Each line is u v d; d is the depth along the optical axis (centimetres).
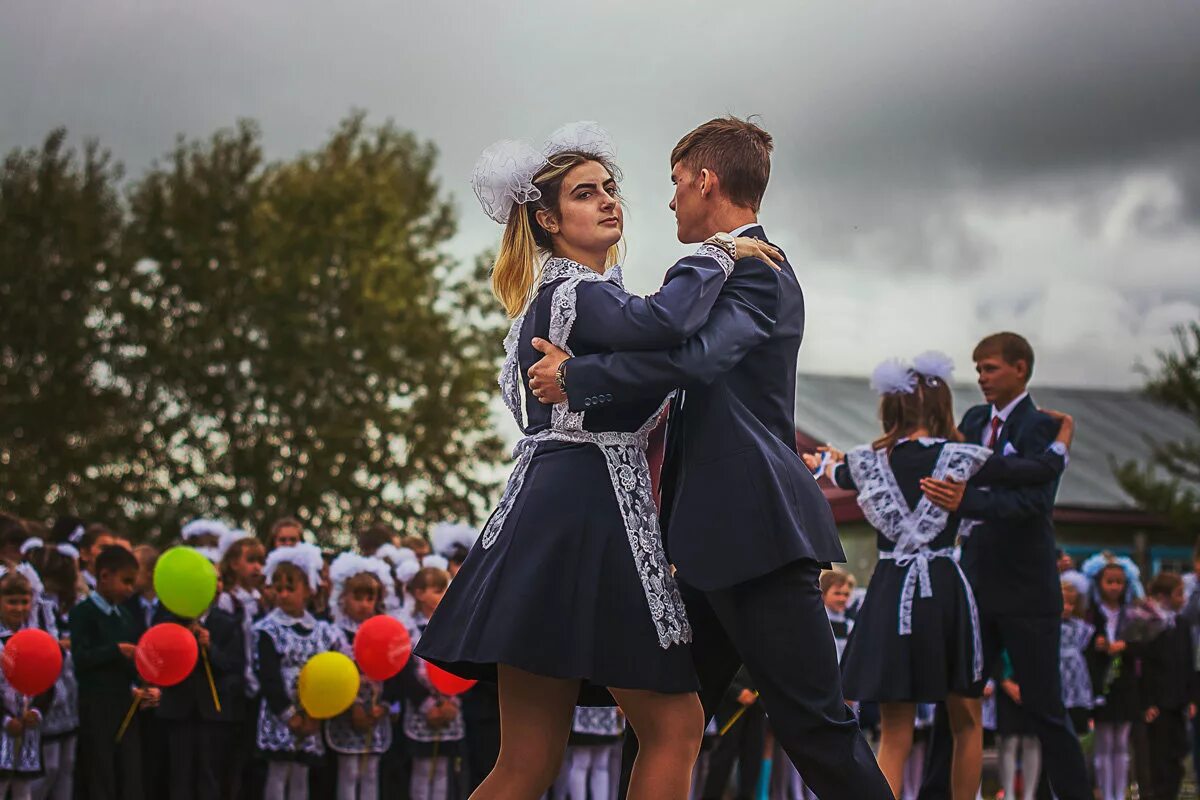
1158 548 2288
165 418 2705
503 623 342
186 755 775
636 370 342
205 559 736
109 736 757
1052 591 585
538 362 358
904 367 588
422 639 364
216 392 2655
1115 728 1043
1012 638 586
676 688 344
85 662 757
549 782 358
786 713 352
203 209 2741
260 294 2669
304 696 750
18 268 2759
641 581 347
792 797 1002
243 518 2636
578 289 358
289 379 2602
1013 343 604
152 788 780
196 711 778
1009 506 561
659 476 385
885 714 573
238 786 795
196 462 2702
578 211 377
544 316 364
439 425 2645
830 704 351
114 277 2781
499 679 359
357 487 2612
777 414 371
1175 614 1062
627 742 403
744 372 369
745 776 923
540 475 358
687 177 399
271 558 817
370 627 758
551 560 346
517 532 353
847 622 994
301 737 797
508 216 387
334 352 2628
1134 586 1088
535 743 354
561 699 357
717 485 355
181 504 2686
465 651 346
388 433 2642
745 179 395
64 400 2708
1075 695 1023
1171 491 2031
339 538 2652
